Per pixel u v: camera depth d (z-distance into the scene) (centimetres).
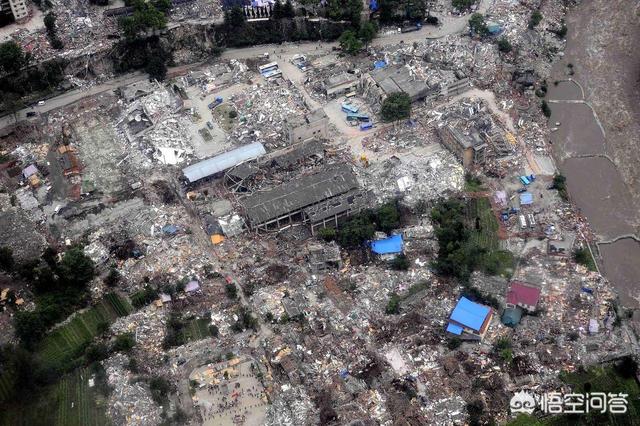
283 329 10819
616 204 13500
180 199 13225
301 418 9569
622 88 16162
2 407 9950
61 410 9900
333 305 11231
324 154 14075
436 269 11750
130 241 12250
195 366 10412
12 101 14788
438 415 9644
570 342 10681
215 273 11731
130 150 14262
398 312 11100
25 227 12575
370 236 12188
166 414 9756
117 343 10631
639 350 10644
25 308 11244
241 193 13288
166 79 16225
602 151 14675
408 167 13588
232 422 9631
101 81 16100
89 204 13050
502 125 14862
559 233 12581
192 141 14512
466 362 10331
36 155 14212
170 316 11156
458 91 15575
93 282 11656
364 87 15525
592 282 11650
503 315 11000
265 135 14550
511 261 12112
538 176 13800
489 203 13200
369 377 10144
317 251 11969
